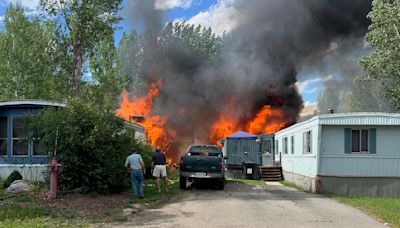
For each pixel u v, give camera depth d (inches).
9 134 653.3
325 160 645.3
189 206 463.5
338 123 637.9
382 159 642.2
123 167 543.5
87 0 895.7
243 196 571.8
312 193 644.1
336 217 401.7
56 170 478.9
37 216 366.6
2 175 649.0
